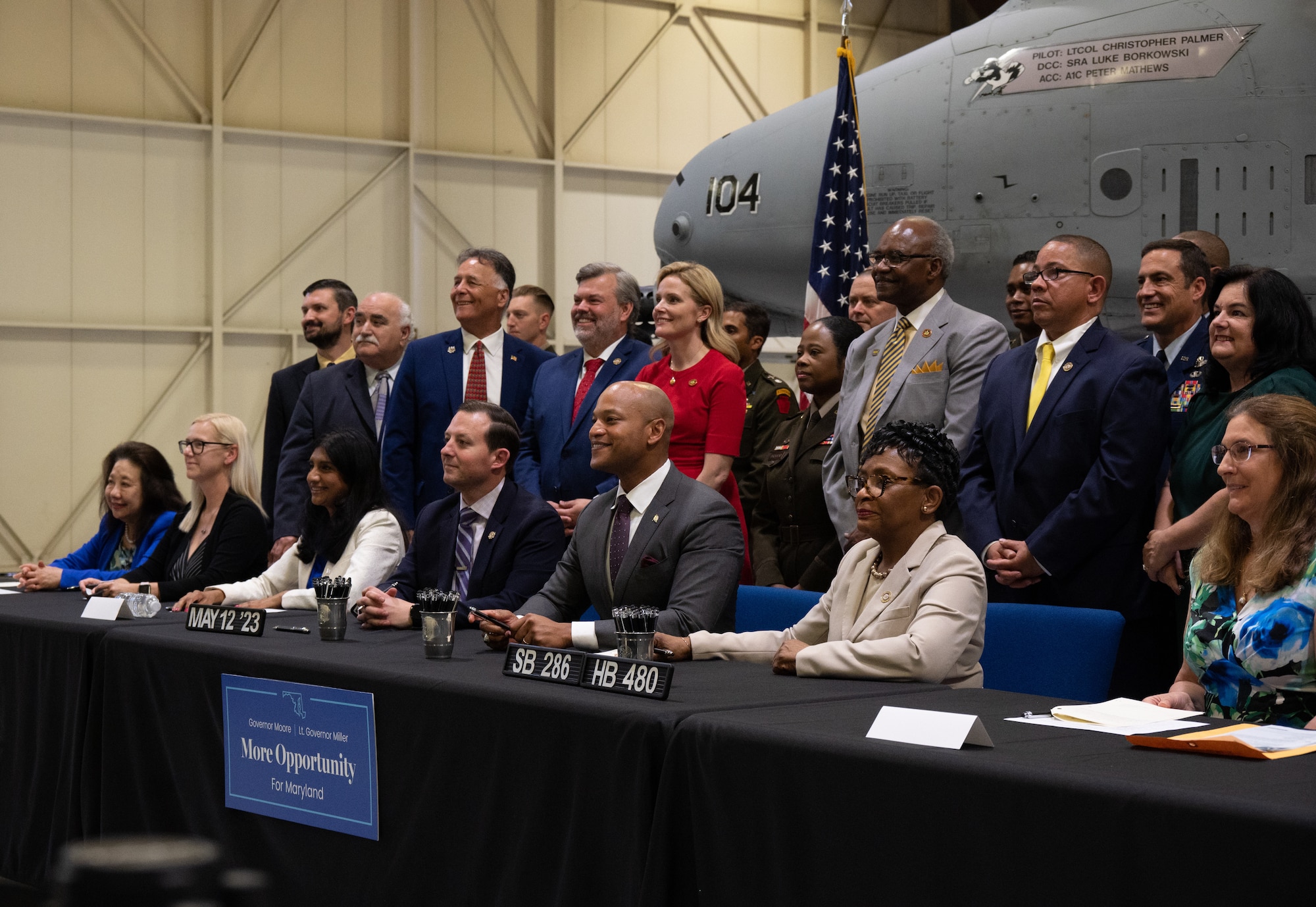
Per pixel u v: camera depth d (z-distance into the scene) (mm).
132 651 2746
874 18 13117
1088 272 3143
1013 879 1411
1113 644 2457
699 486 2816
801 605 2984
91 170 9875
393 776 2178
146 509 4250
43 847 2941
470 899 2029
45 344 9734
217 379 10266
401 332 4777
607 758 1832
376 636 2852
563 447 3930
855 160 4887
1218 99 4527
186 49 10258
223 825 2516
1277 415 2070
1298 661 2012
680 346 3729
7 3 9578
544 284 11781
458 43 11344
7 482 9609
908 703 1951
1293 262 4414
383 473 4262
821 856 1588
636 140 12156
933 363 3471
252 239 10539
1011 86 4949
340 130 10891
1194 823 1274
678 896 1756
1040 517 3117
